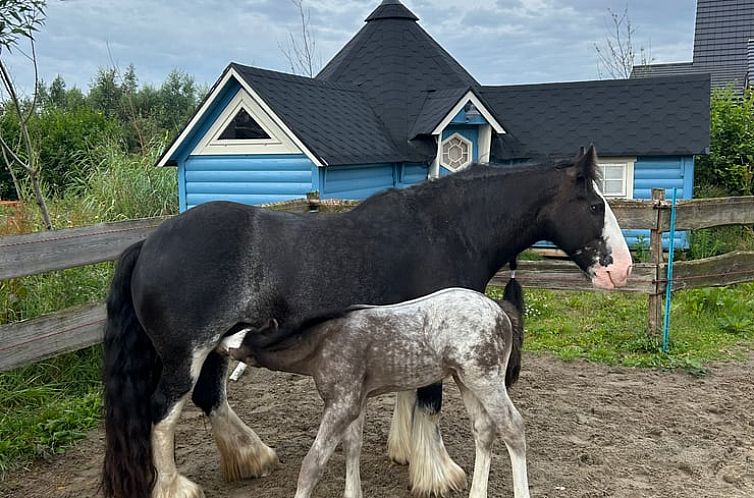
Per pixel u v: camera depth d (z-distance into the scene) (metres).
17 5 5.13
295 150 8.87
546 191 3.84
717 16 23.61
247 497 3.80
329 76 12.59
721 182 12.53
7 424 4.50
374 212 3.67
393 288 3.56
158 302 3.35
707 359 6.26
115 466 3.36
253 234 3.46
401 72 12.06
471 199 3.80
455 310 3.22
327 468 4.14
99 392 5.23
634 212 6.50
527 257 9.27
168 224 3.53
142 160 11.30
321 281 3.46
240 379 5.92
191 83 25.73
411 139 10.77
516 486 3.29
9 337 4.51
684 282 6.61
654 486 3.95
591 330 7.12
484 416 3.37
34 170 5.91
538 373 5.96
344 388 3.18
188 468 4.18
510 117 12.46
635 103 11.94
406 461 4.12
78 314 5.03
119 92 23.08
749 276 7.03
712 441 4.58
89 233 5.02
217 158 9.35
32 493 3.86
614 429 4.77
